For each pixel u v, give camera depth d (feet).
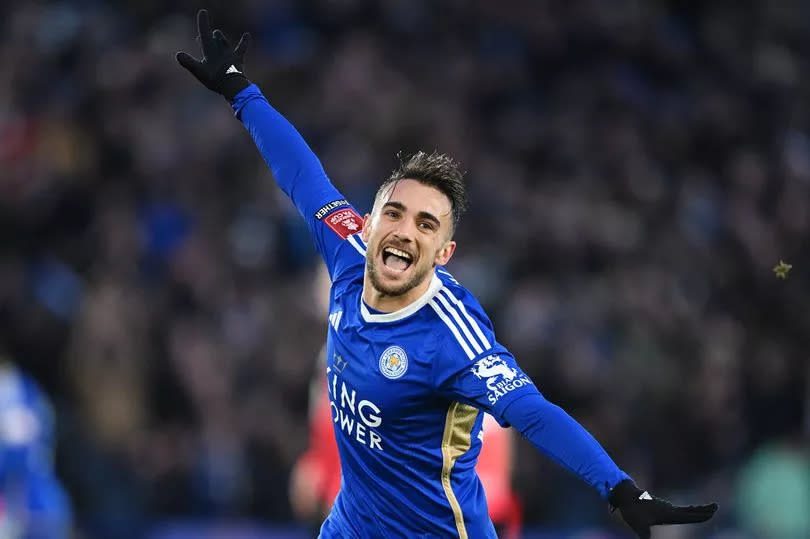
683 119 175.94
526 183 158.61
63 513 97.91
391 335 48.24
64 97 148.87
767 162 176.76
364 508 50.98
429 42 167.63
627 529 115.14
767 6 196.03
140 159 141.90
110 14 158.61
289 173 55.98
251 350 126.72
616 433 129.18
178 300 130.41
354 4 165.07
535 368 130.31
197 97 149.48
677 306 143.23
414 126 153.89
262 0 163.53
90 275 131.75
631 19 177.88
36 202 136.15
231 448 120.47
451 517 50.26
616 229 150.20
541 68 174.70
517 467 115.14
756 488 119.14
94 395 119.55
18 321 123.95
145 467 117.50
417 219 47.73
